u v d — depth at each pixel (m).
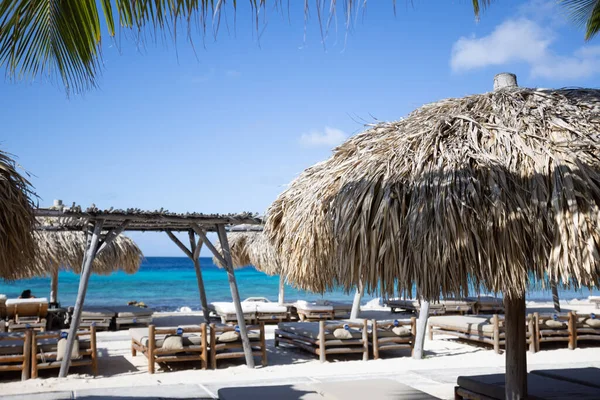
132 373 8.52
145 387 7.48
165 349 8.62
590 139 3.22
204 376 8.30
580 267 2.87
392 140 3.80
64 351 8.17
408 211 3.29
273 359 9.87
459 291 3.08
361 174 3.60
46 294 39.75
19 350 8.09
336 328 9.80
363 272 3.41
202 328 8.87
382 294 3.40
